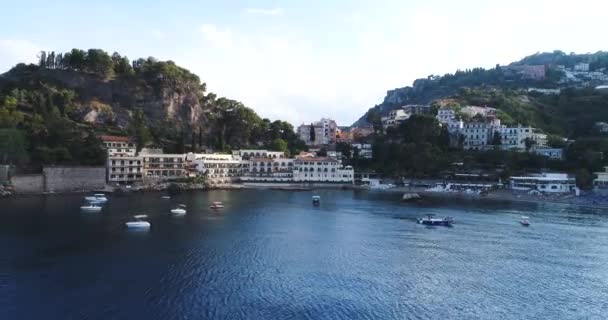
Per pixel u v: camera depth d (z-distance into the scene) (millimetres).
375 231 137375
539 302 81438
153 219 146000
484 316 75188
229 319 71250
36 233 119875
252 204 191375
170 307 75000
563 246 121000
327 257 106750
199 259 101312
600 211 185500
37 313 71375
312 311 75312
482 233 136375
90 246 108938
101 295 79000
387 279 91938
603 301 82375
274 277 91125
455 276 94750
